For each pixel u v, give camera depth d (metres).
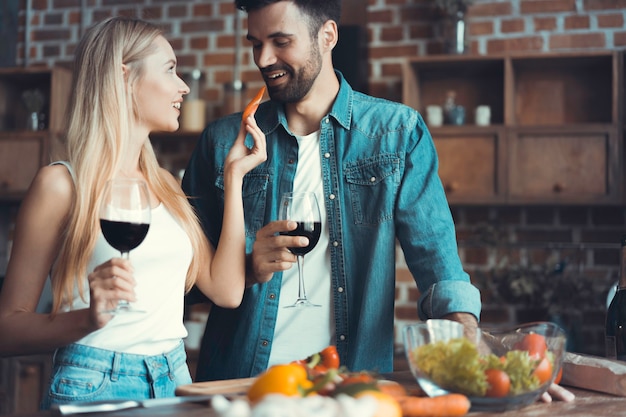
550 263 3.92
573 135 3.81
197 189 2.38
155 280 1.88
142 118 2.00
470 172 3.90
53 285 1.84
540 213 4.11
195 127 4.34
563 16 4.09
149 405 1.42
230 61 4.54
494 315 4.02
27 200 1.84
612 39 4.04
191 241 2.03
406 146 2.23
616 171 3.76
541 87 4.06
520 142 3.86
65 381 1.76
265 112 2.36
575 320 3.80
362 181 2.24
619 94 3.79
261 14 2.12
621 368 1.59
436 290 1.88
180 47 4.59
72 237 1.83
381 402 1.23
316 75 2.18
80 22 4.71
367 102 2.32
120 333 1.80
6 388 4.18
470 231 4.16
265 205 2.30
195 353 4.11
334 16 2.23
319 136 2.29
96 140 1.90
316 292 2.19
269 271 1.98
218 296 2.07
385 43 4.27
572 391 1.62
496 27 4.16
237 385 1.58
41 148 4.38
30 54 4.76
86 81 1.94
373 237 2.20
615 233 4.04
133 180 1.56
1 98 4.62
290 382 1.30
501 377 1.36
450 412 1.33
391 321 2.19
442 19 4.20
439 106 4.12
